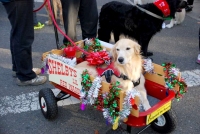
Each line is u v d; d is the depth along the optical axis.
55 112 3.01
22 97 3.61
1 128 3.05
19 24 3.34
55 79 2.98
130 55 2.72
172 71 2.66
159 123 2.81
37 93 3.69
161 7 4.01
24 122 3.14
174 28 5.85
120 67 2.76
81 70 2.62
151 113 2.40
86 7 3.94
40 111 3.32
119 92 2.29
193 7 7.14
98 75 2.75
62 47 3.27
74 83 2.72
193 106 3.36
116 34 4.58
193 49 4.91
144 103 2.74
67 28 4.00
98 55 2.96
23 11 3.26
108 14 4.44
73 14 3.90
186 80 3.93
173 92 2.65
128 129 2.54
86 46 3.34
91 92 2.44
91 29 4.16
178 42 5.19
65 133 2.96
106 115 2.36
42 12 6.89
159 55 4.70
